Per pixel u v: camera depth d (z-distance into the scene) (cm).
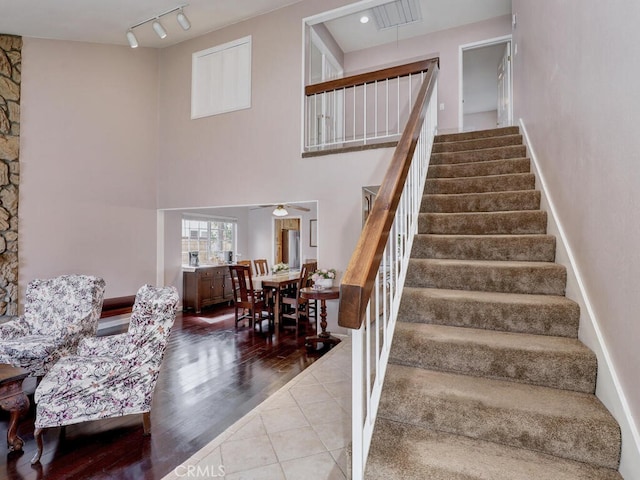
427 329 181
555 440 125
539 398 139
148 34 485
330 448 202
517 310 175
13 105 400
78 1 356
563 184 201
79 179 456
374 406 132
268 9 462
